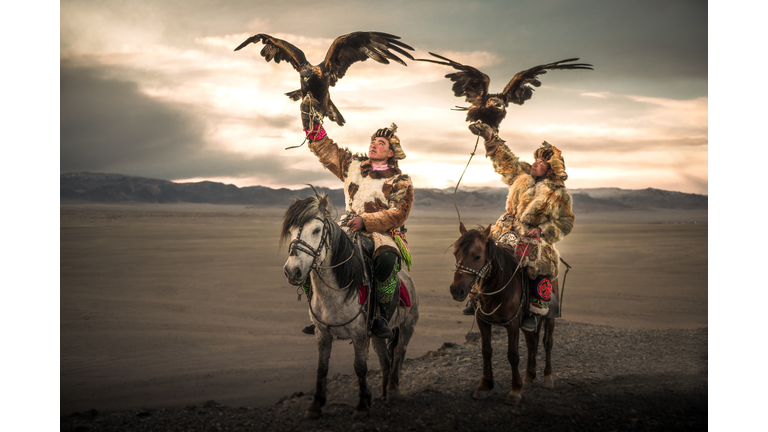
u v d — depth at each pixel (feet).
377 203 18.17
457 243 17.03
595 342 28.53
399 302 18.13
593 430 15.31
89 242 129.70
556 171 19.80
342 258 15.61
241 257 94.63
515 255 18.84
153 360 29.63
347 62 19.03
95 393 23.40
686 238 175.94
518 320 18.06
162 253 101.81
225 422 16.37
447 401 17.95
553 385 19.71
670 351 26.35
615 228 302.86
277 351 32.01
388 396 18.16
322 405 16.66
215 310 45.57
